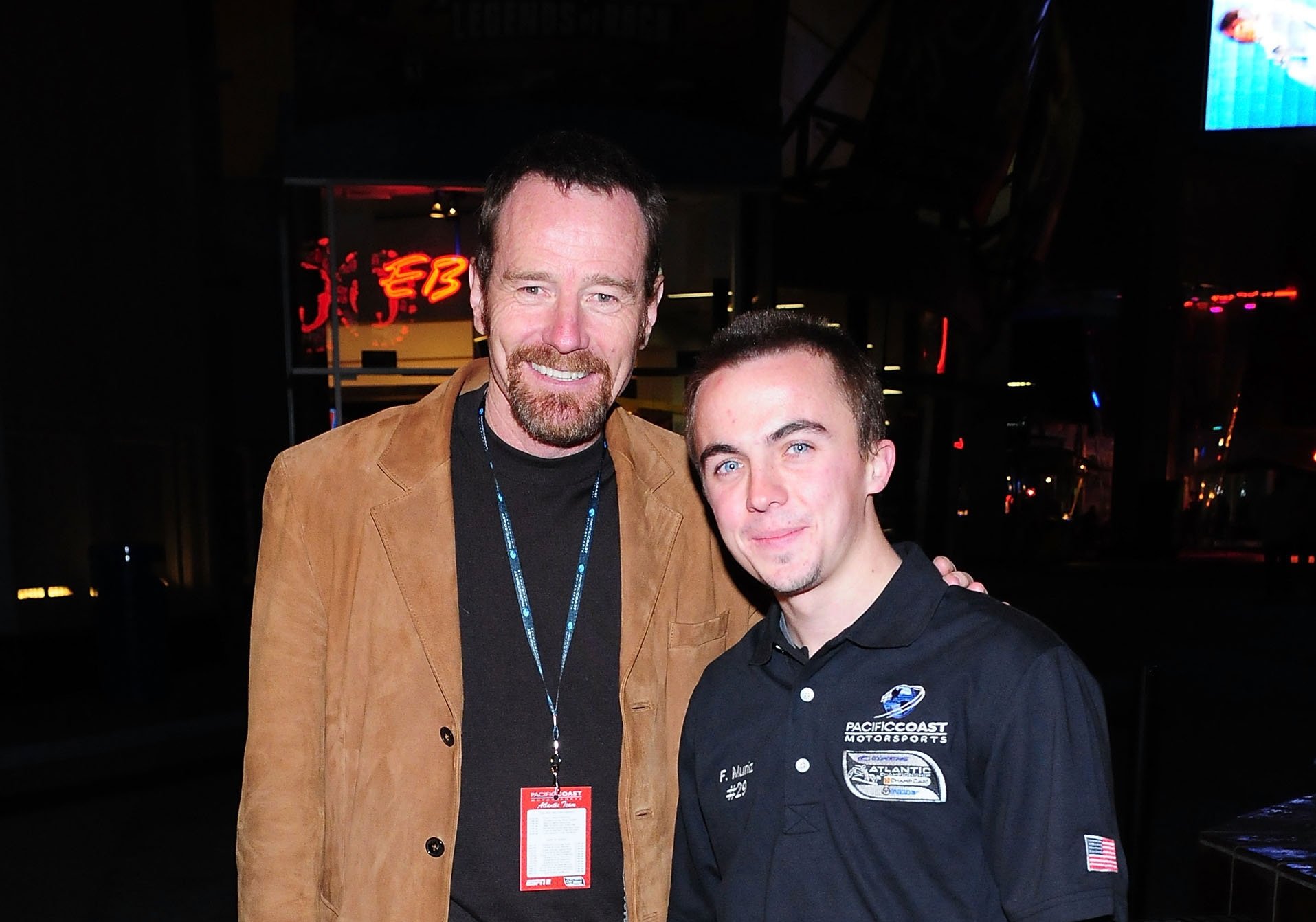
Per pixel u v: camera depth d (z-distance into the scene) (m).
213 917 4.34
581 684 1.80
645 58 10.16
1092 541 26.94
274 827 1.74
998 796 1.41
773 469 1.52
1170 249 28.38
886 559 1.63
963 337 19.41
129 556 8.06
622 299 1.75
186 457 9.84
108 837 5.30
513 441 1.83
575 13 9.88
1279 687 8.98
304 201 9.91
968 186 16.98
